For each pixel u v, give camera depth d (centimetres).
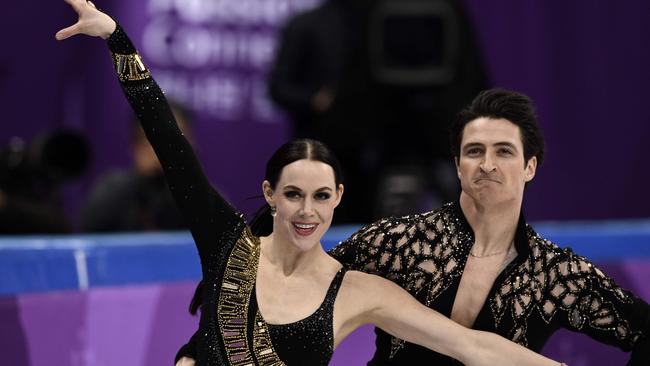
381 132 1878
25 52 2233
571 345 1462
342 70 1884
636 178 2425
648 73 2414
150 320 1341
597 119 2402
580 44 2388
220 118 2195
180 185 1023
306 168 997
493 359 1033
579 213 2403
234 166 2211
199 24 2175
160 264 1368
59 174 1681
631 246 1581
